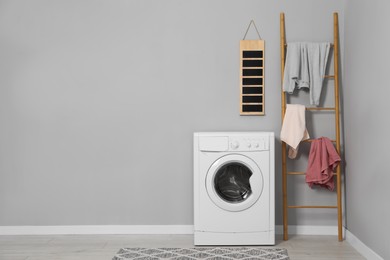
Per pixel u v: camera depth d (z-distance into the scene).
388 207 3.47
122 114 4.79
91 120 4.79
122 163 4.79
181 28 4.75
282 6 4.74
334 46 4.62
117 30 4.77
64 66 4.78
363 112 4.07
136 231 4.78
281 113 4.73
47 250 4.21
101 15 4.77
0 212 4.79
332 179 4.65
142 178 4.79
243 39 4.75
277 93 4.74
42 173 4.79
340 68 4.74
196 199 4.29
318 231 4.75
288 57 4.58
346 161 4.61
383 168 3.57
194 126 4.77
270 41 4.75
